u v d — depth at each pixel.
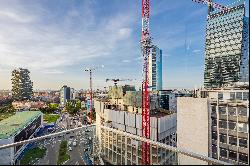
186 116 60.62
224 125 55.47
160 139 84.38
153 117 86.44
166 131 88.50
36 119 162.00
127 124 94.94
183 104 61.31
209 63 194.38
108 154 18.94
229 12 186.50
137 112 97.12
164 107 178.88
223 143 55.44
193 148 58.81
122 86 113.44
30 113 178.00
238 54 174.25
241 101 53.03
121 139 21.64
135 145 19.28
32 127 147.25
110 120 104.12
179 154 16.92
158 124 84.50
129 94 101.94
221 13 191.12
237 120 53.16
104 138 22.33
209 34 198.25
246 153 51.22
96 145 22.78
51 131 177.62
